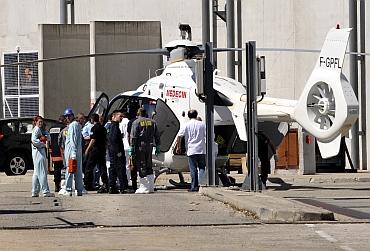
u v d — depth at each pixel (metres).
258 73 56.19
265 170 62.81
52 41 104.81
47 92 104.81
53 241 34.22
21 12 113.75
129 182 66.94
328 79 55.78
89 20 109.31
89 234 36.41
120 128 64.62
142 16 107.25
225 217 42.38
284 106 59.78
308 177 77.81
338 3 95.44
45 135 57.16
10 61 114.31
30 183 78.12
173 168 65.62
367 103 94.12
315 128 57.09
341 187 66.75
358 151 93.44
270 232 36.62
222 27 101.06
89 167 62.03
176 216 42.94
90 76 103.44
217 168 65.00
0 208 47.62
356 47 93.44
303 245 32.75
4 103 114.38
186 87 65.12
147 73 103.00
